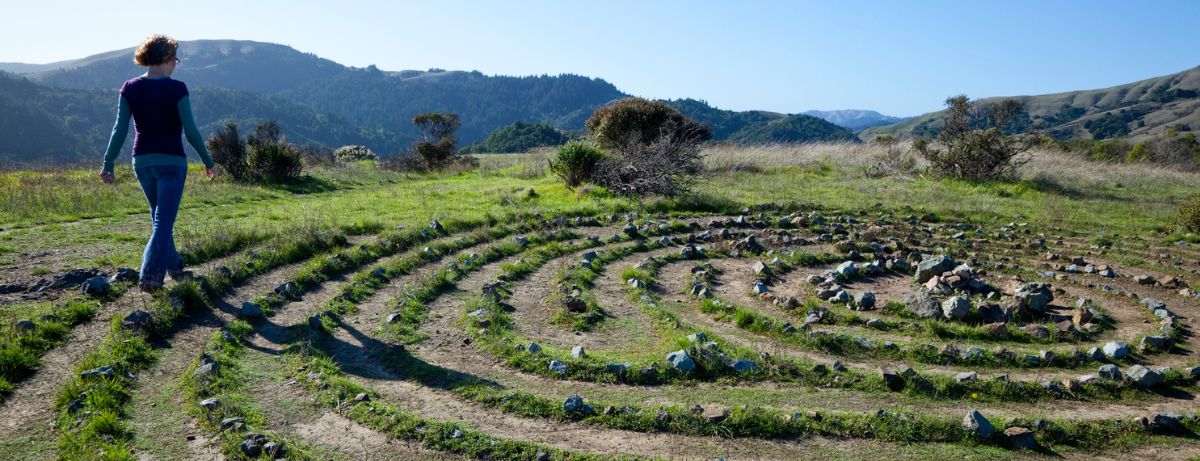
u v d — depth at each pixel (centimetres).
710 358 473
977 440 380
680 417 388
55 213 989
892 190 1577
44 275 607
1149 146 3177
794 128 8319
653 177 1356
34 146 9638
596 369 457
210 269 643
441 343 514
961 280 724
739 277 774
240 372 430
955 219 1237
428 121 2748
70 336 454
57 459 311
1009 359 511
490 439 356
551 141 6300
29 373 399
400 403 405
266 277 661
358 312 581
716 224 1108
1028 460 365
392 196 1388
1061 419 403
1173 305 696
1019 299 639
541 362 469
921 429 385
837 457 360
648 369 456
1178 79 13238
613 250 877
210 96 16125
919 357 518
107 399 367
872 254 904
